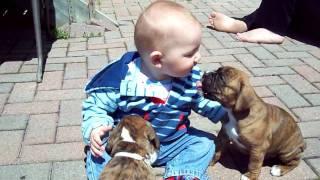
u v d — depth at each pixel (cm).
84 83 149
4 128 122
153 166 105
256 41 191
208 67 163
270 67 165
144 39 88
